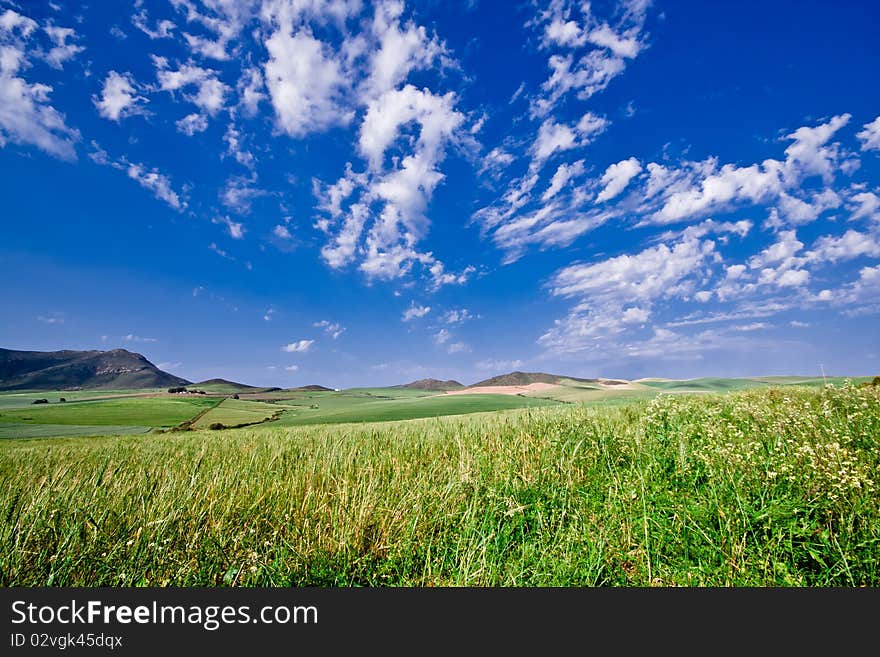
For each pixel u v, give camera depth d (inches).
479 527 163.5
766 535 141.3
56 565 139.6
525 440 266.4
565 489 192.4
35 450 538.6
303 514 173.6
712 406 332.5
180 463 270.1
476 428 330.3
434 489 192.2
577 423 289.3
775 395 392.5
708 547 144.0
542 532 163.9
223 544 155.4
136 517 166.2
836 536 137.8
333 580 142.6
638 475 188.1
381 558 153.2
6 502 173.2
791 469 163.6
